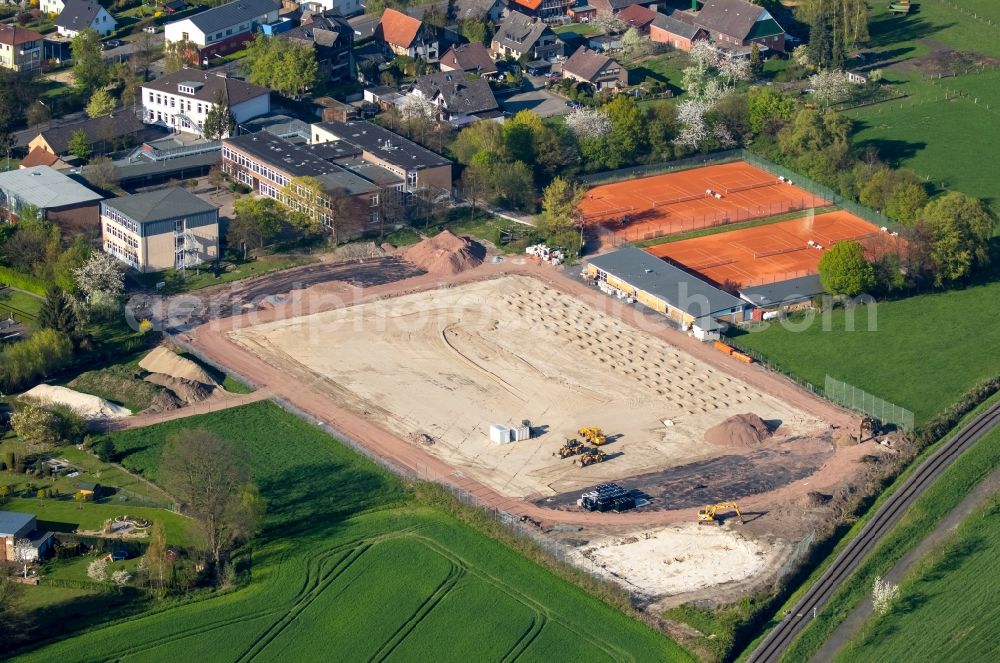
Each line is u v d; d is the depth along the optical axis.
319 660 170.12
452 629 175.38
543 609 179.25
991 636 173.62
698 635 175.25
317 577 184.12
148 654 170.38
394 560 187.75
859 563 187.88
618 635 174.88
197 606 178.50
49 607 177.25
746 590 184.25
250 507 187.12
